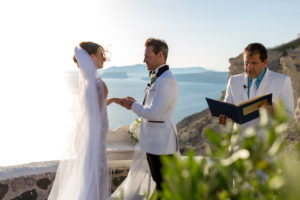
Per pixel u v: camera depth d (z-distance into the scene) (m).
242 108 2.99
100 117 3.51
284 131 0.46
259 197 0.50
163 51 3.47
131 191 4.01
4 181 3.57
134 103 3.56
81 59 3.46
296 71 31.25
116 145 4.78
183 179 0.48
